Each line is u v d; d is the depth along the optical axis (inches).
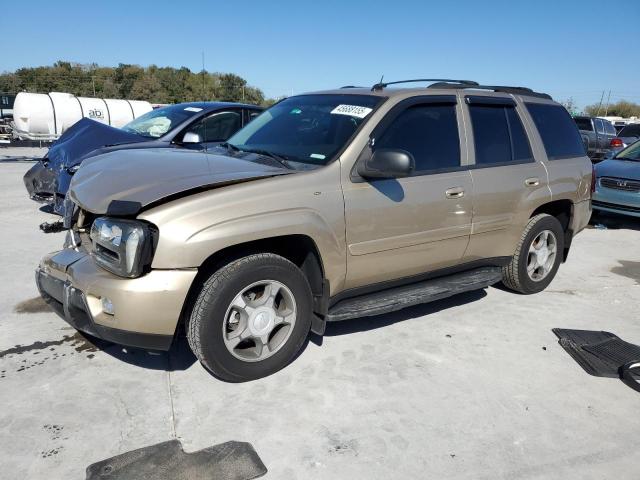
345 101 163.0
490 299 200.8
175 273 115.6
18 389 126.6
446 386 135.9
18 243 251.3
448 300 197.8
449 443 113.4
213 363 125.4
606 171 349.1
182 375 135.6
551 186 195.2
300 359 146.3
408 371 142.6
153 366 139.5
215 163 140.4
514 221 184.9
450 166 165.2
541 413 126.2
